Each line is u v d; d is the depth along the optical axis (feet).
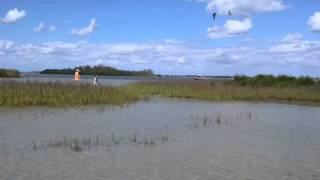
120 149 51.29
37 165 42.65
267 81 182.80
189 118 83.82
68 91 106.52
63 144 53.26
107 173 40.52
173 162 45.32
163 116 86.17
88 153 48.65
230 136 62.69
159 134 63.05
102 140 56.65
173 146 53.98
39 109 91.25
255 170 42.86
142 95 140.97
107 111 92.43
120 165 43.60
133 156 47.75
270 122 80.94
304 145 56.85
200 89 148.25
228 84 172.96
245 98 144.56
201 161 46.09
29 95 98.89
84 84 117.60
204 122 77.56
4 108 90.89
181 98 141.59
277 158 48.47
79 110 92.27
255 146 55.26
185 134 63.57
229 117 87.61
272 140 60.23
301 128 73.31
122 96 119.44
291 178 40.34
